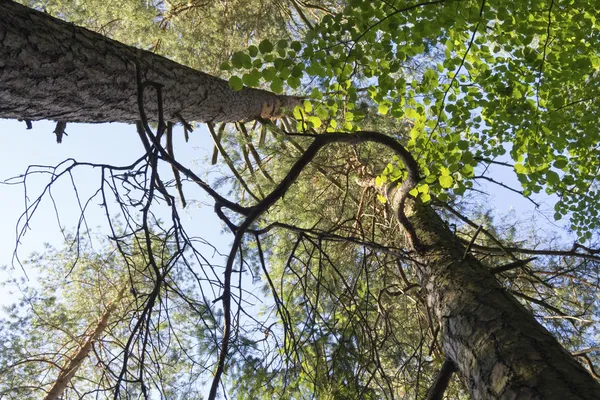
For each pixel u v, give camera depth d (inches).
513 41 112.1
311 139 181.0
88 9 192.4
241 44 213.2
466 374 68.3
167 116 115.0
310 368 119.8
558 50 118.0
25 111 82.4
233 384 112.6
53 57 77.6
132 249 162.9
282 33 210.8
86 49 84.5
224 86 131.1
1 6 72.9
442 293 87.0
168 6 229.1
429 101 118.0
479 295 78.4
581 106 127.4
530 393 52.2
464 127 113.0
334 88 105.3
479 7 100.5
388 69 103.9
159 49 219.6
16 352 178.1
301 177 186.7
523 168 112.7
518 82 118.3
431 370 149.5
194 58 207.8
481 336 68.1
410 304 171.0
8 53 71.0
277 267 191.3
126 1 189.8
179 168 67.4
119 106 97.0
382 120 174.7
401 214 110.1
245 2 209.6
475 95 113.9
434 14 95.6
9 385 171.2
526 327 66.1
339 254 186.5
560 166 110.0
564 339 147.9
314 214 185.6
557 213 133.8
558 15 108.5
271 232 199.5
